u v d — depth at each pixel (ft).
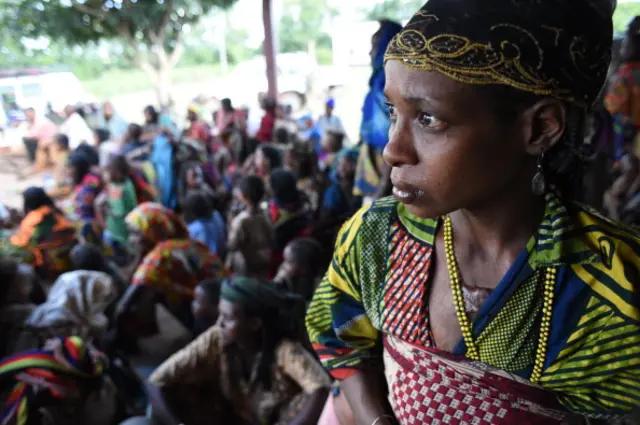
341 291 2.52
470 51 1.68
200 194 12.92
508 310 2.00
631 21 8.73
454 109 1.71
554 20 1.71
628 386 1.93
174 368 6.17
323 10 68.59
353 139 36.19
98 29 40.81
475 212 2.00
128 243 14.51
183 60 71.56
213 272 10.27
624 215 8.46
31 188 12.58
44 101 46.24
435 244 2.20
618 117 8.58
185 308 9.89
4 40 47.55
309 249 9.07
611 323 1.90
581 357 1.95
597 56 1.83
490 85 1.69
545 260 1.93
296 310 6.06
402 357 2.29
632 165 8.61
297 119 31.81
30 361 5.60
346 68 50.31
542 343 1.98
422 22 1.78
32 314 7.57
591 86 1.83
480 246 2.07
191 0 41.65
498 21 1.69
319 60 68.95
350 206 12.47
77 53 62.59
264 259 11.39
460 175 1.77
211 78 69.92
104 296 8.00
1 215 14.76
